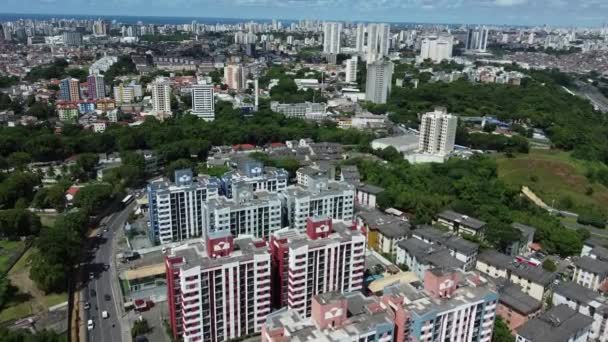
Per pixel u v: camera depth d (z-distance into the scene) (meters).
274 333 153.50
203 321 188.62
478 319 179.12
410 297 174.00
